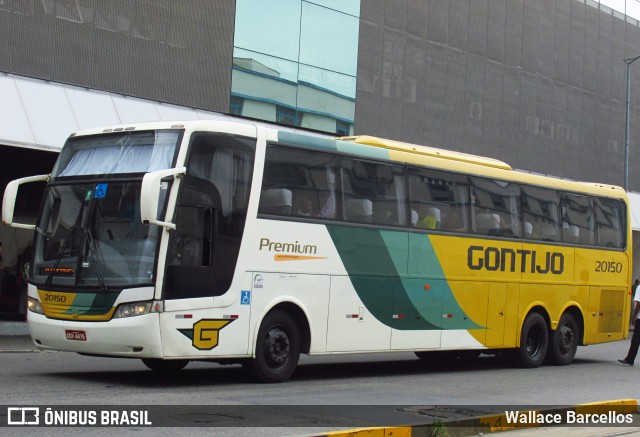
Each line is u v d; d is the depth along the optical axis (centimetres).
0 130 1781
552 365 1892
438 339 1566
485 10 3108
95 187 1223
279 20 2506
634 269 3944
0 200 2206
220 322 1212
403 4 2850
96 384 1226
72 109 1950
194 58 2289
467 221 1639
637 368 1897
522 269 1766
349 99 2688
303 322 1339
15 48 1956
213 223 1209
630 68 3766
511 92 3203
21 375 1310
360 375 1537
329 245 1370
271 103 2480
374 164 1465
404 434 867
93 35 2088
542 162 3325
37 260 1251
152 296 1144
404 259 1498
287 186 1312
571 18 3466
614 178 3669
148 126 1229
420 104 2891
